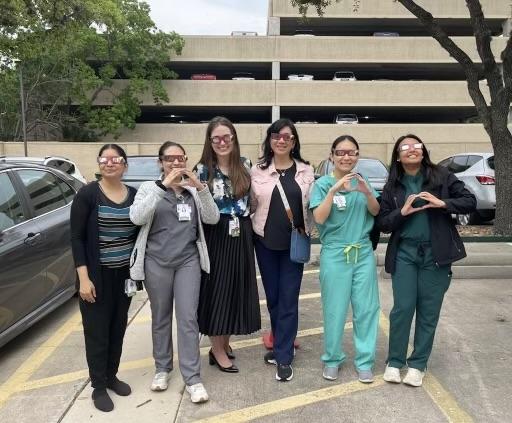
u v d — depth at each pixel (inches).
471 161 440.1
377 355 169.6
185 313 140.0
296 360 165.2
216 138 144.9
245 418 128.8
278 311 152.0
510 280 260.7
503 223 340.2
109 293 133.6
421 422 126.1
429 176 142.6
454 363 161.2
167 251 138.9
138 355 170.9
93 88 1104.8
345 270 147.3
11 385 150.5
